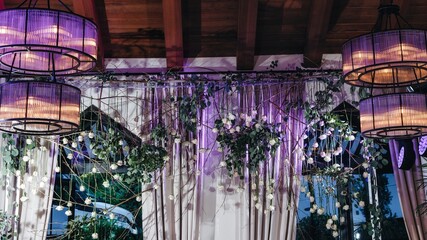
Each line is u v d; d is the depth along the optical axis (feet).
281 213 16.07
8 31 8.67
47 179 16.39
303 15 16.58
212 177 16.60
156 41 17.39
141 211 17.17
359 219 16.89
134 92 17.04
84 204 17.19
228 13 16.51
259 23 16.80
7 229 16.02
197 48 17.62
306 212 17.08
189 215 16.20
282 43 17.49
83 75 16.79
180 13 15.69
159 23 16.81
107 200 17.15
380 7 11.75
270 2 16.17
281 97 16.69
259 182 16.08
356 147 17.10
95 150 16.03
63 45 8.86
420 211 15.99
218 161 16.65
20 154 16.42
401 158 15.29
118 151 16.25
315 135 16.39
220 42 17.46
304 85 16.75
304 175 16.52
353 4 16.26
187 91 16.87
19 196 16.33
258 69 17.48
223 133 15.96
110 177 17.20
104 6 16.29
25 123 9.47
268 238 15.96
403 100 10.19
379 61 9.36
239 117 16.51
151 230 16.15
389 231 17.16
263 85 16.81
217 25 16.87
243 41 16.26
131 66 17.61
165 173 16.38
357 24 16.85
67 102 9.62
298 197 16.15
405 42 9.30
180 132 16.57
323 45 16.65
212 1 16.14
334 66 17.42
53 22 8.78
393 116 10.19
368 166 15.79
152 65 17.58
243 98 16.71
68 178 17.31
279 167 16.29
